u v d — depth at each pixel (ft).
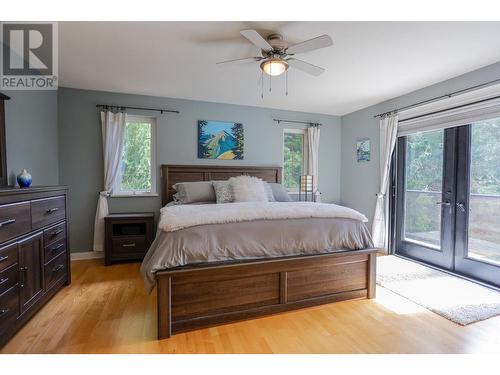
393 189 12.48
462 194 9.64
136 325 6.39
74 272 10.03
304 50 6.63
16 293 5.77
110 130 11.53
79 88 11.28
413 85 10.57
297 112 14.85
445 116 10.03
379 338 5.94
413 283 8.94
